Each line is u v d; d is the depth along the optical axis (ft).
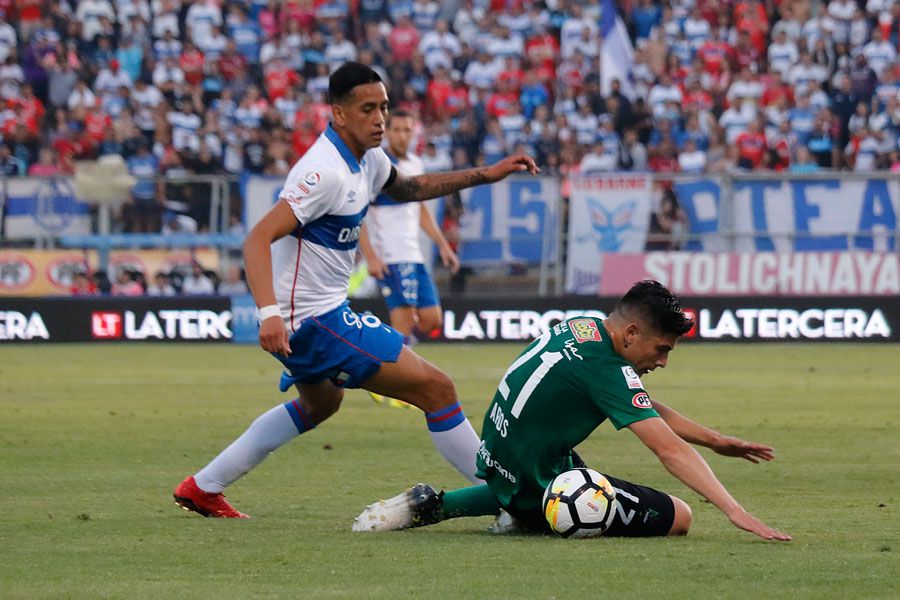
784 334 204.85
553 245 206.39
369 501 70.69
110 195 208.54
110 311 210.59
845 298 204.13
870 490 74.64
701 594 45.55
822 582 47.52
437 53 267.80
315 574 49.52
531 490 58.18
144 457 89.30
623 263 205.77
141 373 159.43
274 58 260.01
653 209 205.16
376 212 124.26
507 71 255.50
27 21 266.77
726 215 204.33
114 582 48.29
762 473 81.66
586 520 56.75
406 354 65.05
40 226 208.54
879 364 170.50
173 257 210.59
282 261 64.08
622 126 244.22
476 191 206.69
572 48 268.62
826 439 98.63
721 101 255.50
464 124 243.40
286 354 60.90
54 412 117.19
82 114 249.34
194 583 48.01
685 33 267.59
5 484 77.05
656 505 57.62
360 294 214.07
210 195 211.00
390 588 46.80
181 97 252.83
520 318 207.82
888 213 202.90
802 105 247.70
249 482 77.82
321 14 272.10
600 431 103.55
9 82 255.29
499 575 48.93
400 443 96.89
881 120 245.04
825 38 261.65
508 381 57.93
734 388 139.23
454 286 211.82
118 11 269.23
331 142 63.82
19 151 242.58
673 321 55.83
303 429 66.39
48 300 208.64
